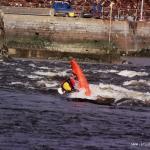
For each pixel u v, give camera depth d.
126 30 166.12
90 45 158.12
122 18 169.38
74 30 160.50
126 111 59.66
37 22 159.38
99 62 140.12
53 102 63.72
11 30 158.38
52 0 172.62
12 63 112.38
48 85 76.81
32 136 46.00
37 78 83.69
